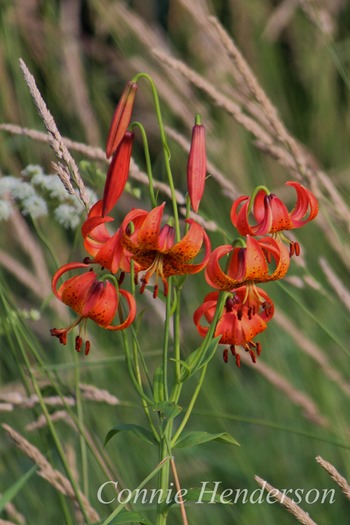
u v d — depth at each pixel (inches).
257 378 96.9
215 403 95.9
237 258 70.3
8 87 101.3
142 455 90.0
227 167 106.1
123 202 109.8
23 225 91.0
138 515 71.5
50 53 108.7
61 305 91.4
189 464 92.7
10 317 79.3
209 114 112.3
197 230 69.7
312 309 100.3
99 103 114.9
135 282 71.6
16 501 86.3
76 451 87.6
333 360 97.6
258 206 71.8
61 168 74.2
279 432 95.2
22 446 75.6
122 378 93.2
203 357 71.0
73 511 85.7
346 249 93.3
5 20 103.3
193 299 100.4
